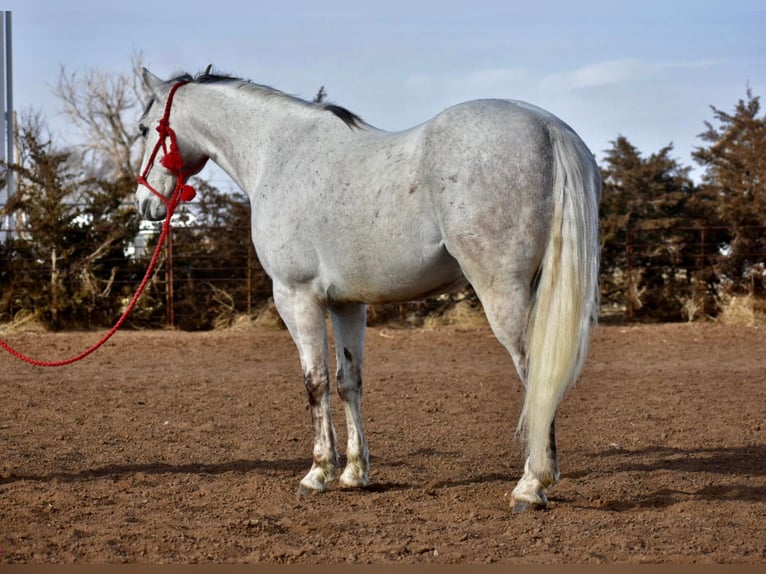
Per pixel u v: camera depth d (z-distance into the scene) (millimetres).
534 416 5102
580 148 5328
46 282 18016
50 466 7008
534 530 5129
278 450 7594
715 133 21062
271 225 6082
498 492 6098
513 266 5188
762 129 19922
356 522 5422
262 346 15328
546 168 5203
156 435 8203
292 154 6109
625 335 16031
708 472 6582
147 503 5891
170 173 6957
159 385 11109
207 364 13148
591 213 5191
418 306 18359
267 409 9508
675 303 18469
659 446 7543
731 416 8781
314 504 5867
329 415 6184
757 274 18234
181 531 5250
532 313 5215
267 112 6434
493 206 5176
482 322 17938
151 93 7062
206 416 9109
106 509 5754
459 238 5250
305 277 6023
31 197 18609
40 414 9195
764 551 4707
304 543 5012
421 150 5414
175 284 18625
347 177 5738
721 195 19078
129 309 6652
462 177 5227
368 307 17984
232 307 18406
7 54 22734
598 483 6297
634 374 11680
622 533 5059
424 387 10867
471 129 5297
